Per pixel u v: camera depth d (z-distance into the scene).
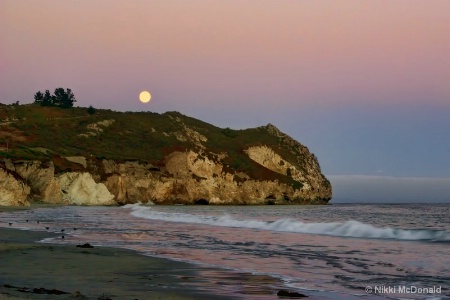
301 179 168.12
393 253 23.23
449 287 14.87
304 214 77.56
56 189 99.81
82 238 30.05
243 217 64.62
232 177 146.75
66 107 174.62
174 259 20.78
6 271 16.58
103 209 81.56
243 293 13.84
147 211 71.12
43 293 12.55
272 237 32.09
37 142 126.19
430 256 22.08
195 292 13.87
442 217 68.19
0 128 131.38
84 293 13.08
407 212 91.50
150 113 174.12
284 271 17.88
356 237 32.06
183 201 130.38
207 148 159.38
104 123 151.75
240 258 21.45
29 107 159.25
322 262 20.25
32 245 24.23
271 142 183.62
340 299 13.24
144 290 13.95
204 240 29.89
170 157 139.00
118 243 27.61
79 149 130.38
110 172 117.44
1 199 81.00
